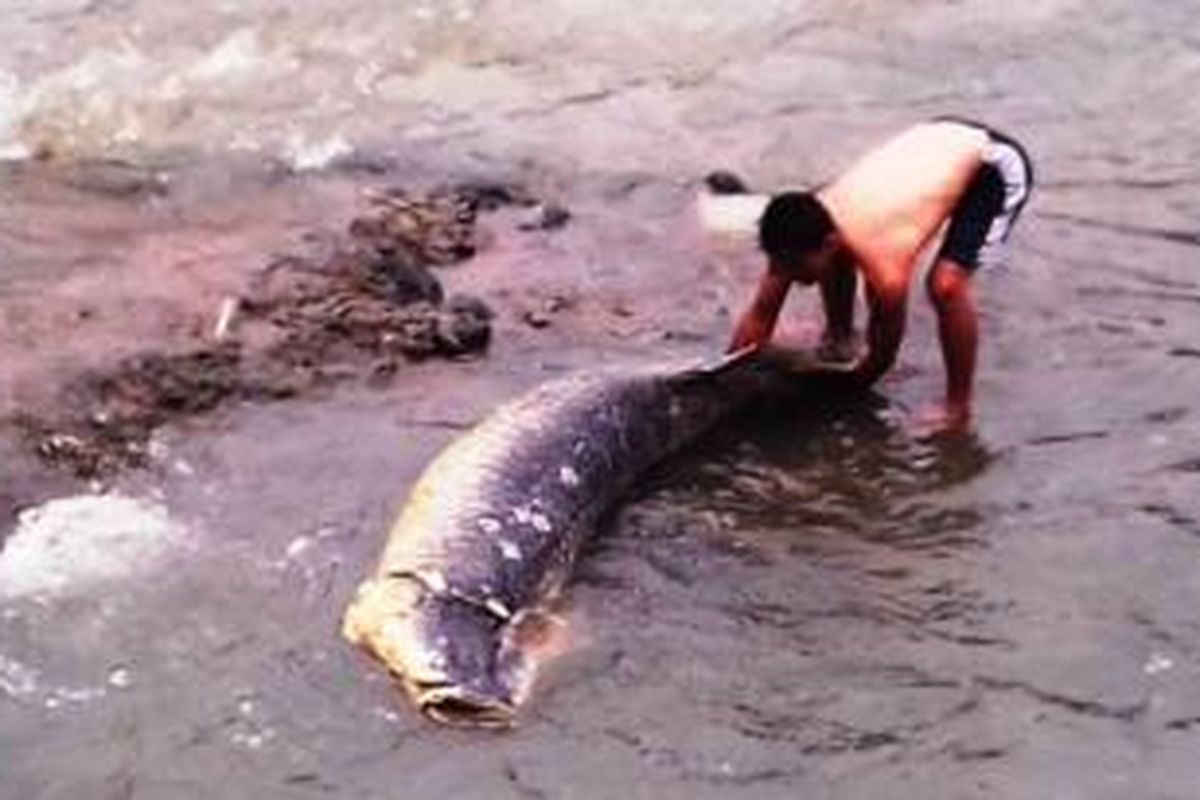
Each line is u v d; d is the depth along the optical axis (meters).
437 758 8.05
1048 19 15.67
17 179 13.05
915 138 10.48
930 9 15.96
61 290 11.40
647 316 11.46
